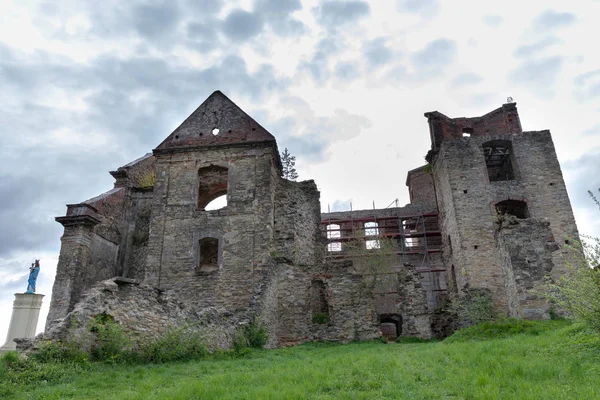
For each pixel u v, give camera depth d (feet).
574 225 90.43
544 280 51.52
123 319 37.68
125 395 24.16
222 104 85.51
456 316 78.02
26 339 31.91
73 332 33.04
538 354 29.96
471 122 110.32
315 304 70.13
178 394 23.25
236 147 80.74
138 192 90.89
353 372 28.27
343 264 68.28
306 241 83.66
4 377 26.91
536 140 98.63
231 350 46.26
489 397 19.60
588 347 28.58
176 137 83.30
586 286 30.42
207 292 70.95
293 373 29.27
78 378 28.63
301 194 86.38
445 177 101.86
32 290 81.35
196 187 79.10
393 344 58.13
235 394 23.15
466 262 90.53
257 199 76.33
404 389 22.98
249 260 72.28
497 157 106.22
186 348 40.27
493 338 44.91
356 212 130.41
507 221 55.77
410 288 72.79
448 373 26.02
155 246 75.10
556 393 19.30
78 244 74.08
